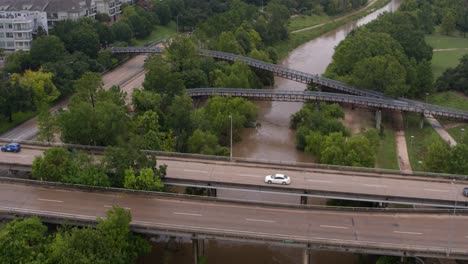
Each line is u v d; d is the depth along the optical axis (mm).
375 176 130125
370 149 145875
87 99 167250
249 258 118812
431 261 109250
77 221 110312
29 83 197625
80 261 92125
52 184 124188
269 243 104938
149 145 145625
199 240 118750
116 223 102000
